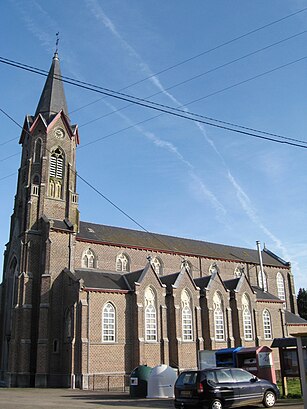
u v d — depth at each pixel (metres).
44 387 44.09
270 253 86.19
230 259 73.00
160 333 50.12
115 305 47.78
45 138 56.25
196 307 54.38
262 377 30.98
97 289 46.53
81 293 45.44
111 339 46.28
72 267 50.78
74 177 57.47
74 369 43.28
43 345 45.62
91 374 43.28
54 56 63.91
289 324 67.19
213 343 54.16
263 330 62.34
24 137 59.47
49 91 60.44
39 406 25.48
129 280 51.97
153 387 33.97
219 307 57.50
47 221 50.72
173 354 50.62
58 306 48.22
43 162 54.91
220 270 71.19
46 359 45.34
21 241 51.66
